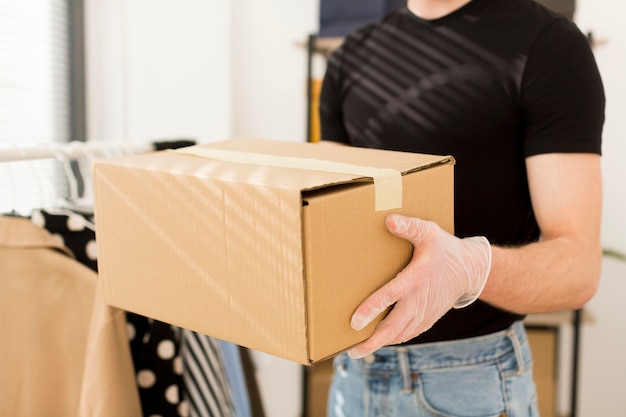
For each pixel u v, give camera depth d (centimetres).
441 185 74
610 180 236
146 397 111
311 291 61
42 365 104
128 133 241
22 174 198
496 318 107
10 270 102
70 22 234
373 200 66
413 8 120
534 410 114
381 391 111
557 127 98
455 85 110
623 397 244
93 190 79
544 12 107
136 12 234
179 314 72
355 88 124
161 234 72
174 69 237
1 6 202
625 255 229
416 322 69
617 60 232
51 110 230
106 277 80
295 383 258
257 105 256
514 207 109
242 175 67
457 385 107
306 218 60
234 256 66
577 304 93
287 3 249
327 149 84
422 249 69
